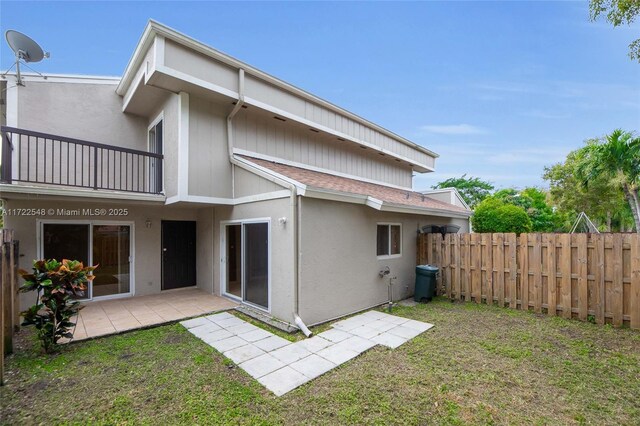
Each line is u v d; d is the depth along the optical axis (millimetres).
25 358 4422
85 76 7996
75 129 7832
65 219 7219
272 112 7996
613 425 2924
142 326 5672
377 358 4418
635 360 4301
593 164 15211
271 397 3420
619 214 22297
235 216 7504
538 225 23609
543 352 4586
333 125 9805
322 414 3111
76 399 3389
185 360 4355
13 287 5086
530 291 6883
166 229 8742
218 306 7121
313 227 5961
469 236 7898
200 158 7027
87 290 7469
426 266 8055
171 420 3029
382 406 3227
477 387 3600
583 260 6137
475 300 7754
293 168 8547
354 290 6785
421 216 9148
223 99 7211
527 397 3391
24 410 3191
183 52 6273
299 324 5480
